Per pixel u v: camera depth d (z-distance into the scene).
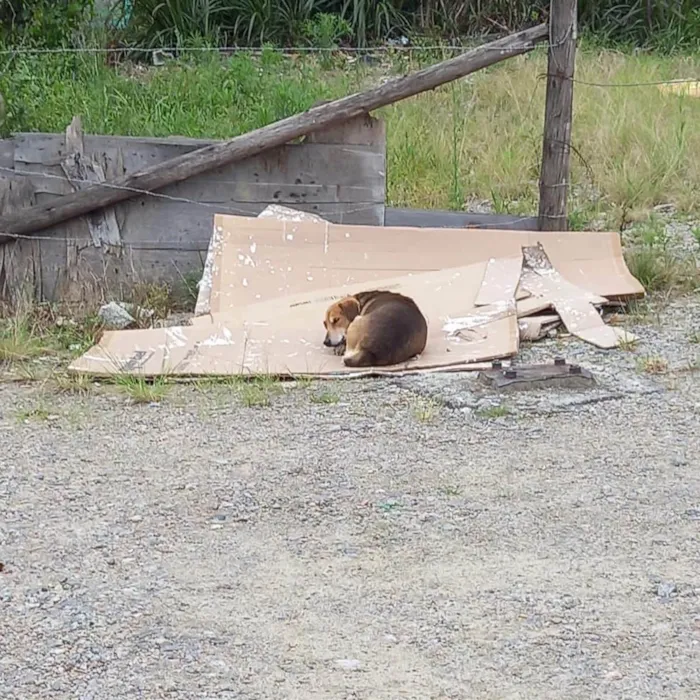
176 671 4.62
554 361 8.18
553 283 9.75
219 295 9.66
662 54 21.22
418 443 7.08
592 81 17.38
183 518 6.07
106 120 14.45
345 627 4.96
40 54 15.57
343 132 10.70
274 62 18.22
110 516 6.10
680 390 7.99
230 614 5.08
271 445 7.09
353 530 5.89
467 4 21.78
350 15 21.64
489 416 7.48
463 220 11.32
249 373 8.30
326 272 9.90
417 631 4.93
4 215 10.52
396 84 10.52
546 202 10.73
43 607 5.14
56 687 4.52
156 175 10.49
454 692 4.48
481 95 16.80
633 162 14.06
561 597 5.20
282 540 5.80
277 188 10.77
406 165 14.02
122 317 9.90
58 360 8.97
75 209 10.48
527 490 6.36
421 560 5.57
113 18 20.22
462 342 8.73
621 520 5.98
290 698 4.45
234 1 20.56
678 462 6.73
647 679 4.55
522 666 4.66
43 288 10.66
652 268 10.54
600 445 7.01
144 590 5.29
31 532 5.91
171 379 8.27
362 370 8.32
